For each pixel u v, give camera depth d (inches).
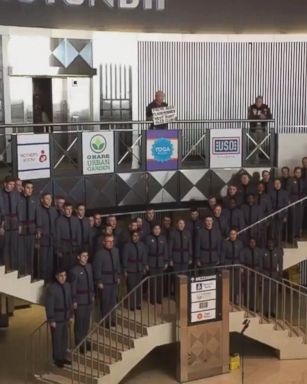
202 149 663.1
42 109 724.0
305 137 686.5
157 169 647.1
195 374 572.4
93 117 740.0
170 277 580.4
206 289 567.5
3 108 700.7
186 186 660.1
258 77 767.1
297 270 750.5
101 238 568.4
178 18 751.1
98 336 545.6
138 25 744.3
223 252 600.4
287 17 765.3
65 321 529.3
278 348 605.3
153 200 649.6
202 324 569.3
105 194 625.9
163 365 601.6
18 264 530.9
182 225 593.0
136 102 751.7
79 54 727.7
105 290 554.6
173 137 650.2
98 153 619.2
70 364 534.9
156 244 582.9
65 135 604.7
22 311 696.4
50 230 547.8
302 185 647.8
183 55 756.0
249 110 693.3
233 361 590.9
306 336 608.4
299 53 768.3
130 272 576.7
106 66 738.2
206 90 762.2
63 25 722.2
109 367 530.6
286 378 572.1
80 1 724.0
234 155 671.8
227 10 757.3
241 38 761.6
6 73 697.6
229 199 625.9
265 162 681.6
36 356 581.0
